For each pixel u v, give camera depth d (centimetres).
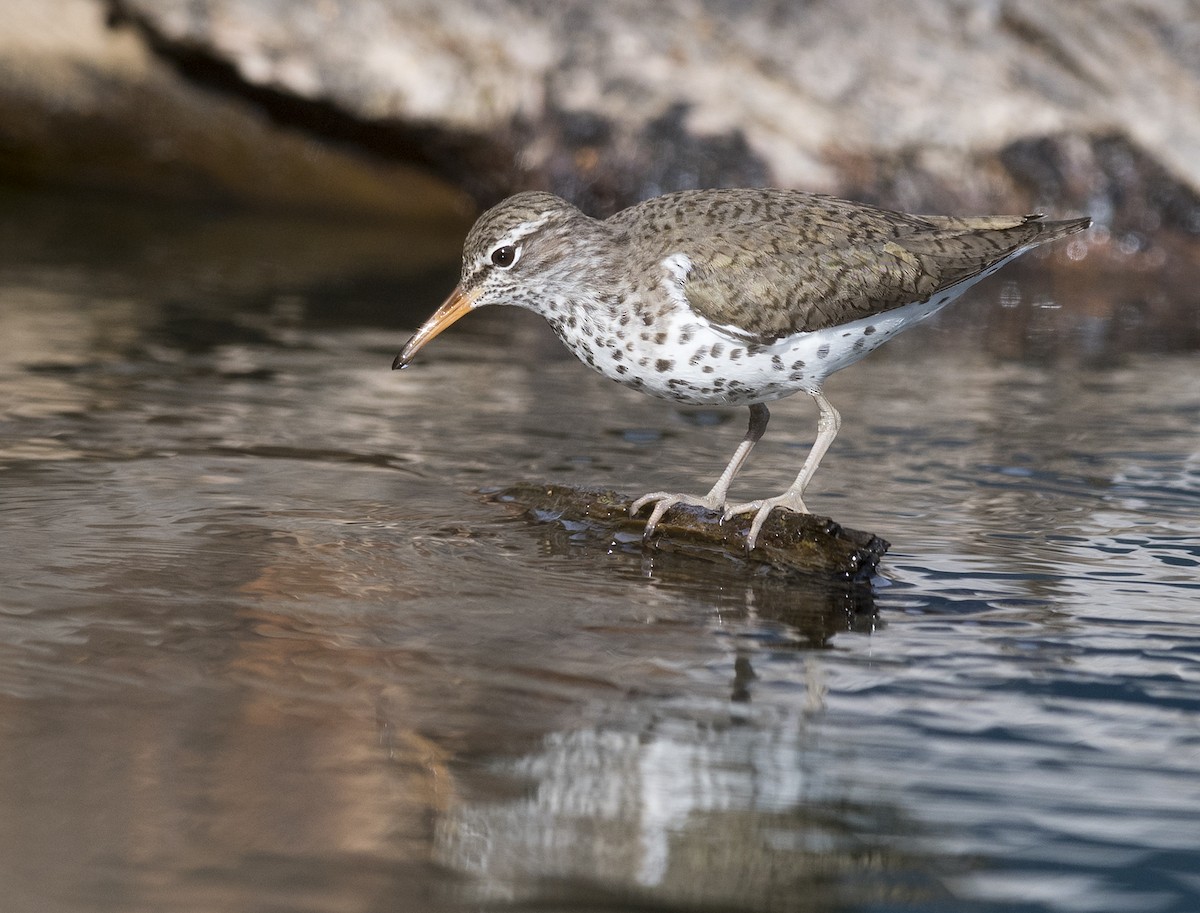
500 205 1181
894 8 2598
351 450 1327
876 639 925
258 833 662
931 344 1928
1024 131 2455
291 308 1938
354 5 2483
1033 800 712
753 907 620
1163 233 2484
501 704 807
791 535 1074
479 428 1429
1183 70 2658
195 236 2366
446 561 1048
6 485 1166
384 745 752
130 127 2514
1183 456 1391
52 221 2402
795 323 1109
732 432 1461
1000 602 996
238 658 853
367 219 2573
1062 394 1648
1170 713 815
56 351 1634
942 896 630
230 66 2434
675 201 1179
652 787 718
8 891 607
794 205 1162
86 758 721
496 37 2505
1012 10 2634
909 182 2408
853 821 690
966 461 1363
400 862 645
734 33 2528
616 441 1403
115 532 1066
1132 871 650
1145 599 1003
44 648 852
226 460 1274
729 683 847
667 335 1120
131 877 622
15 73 2459
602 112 2431
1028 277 2405
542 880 635
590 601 982
